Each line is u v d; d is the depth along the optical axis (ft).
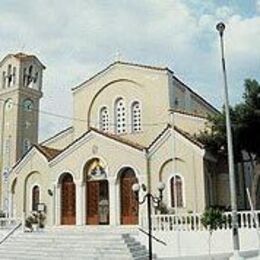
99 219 99.86
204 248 75.46
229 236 73.97
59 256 73.51
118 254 70.28
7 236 86.69
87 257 70.64
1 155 144.97
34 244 79.82
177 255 76.69
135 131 111.96
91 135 103.24
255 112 86.22
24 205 111.45
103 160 100.83
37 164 111.55
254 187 98.37
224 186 96.84
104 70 118.93
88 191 102.68
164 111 108.27
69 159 105.91
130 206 96.48
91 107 119.96
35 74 154.71
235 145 89.20
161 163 94.68
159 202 84.07
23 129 146.82
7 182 127.85
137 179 95.71
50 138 124.88
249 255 66.59
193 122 103.50
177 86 115.34
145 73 112.98
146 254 74.23
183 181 91.66
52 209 105.29
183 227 78.18
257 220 73.82
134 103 113.91
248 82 88.48
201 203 88.74
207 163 93.56
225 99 65.31
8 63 151.33
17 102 146.20
